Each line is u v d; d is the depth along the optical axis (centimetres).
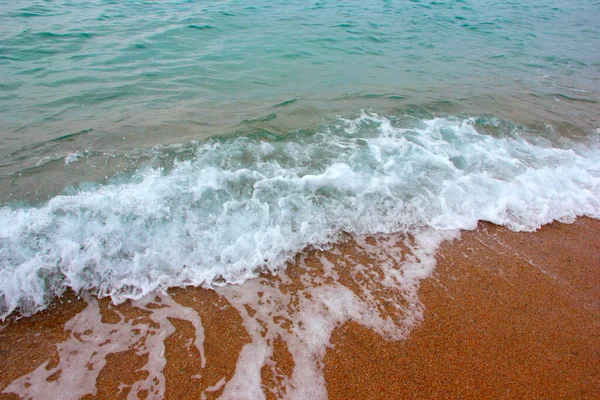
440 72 942
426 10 1742
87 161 493
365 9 1666
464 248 395
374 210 434
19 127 578
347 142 568
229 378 268
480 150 569
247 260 366
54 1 1445
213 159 505
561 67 1043
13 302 319
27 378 265
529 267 376
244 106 685
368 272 360
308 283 346
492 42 1284
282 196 443
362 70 926
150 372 271
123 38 1047
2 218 388
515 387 269
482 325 313
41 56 887
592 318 326
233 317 313
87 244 366
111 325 304
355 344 294
